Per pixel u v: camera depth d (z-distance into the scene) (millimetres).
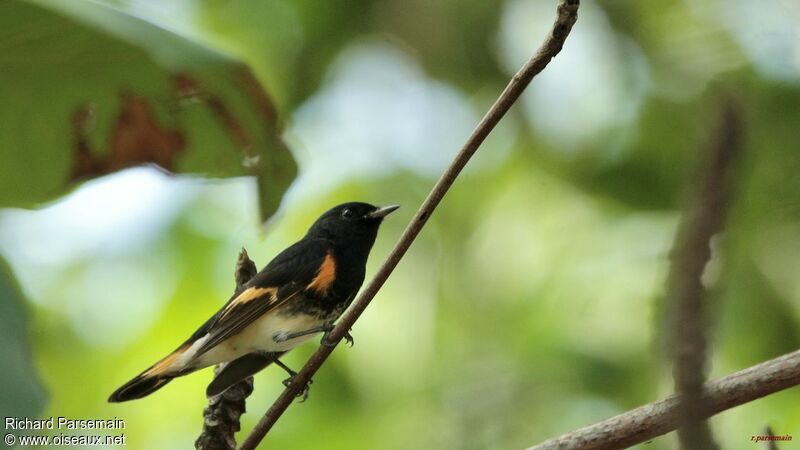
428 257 12141
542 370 10680
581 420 10312
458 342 11328
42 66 5676
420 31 12047
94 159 6320
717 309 2334
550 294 11055
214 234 11930
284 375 11094
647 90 11812
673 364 2334
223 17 12227
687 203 2178
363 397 11117
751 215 9789
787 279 9742
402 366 11266
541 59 4789
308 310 7543
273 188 6574
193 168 6441
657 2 11844
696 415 2375
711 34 11523
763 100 10422
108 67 5777
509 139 12734
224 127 6289
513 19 11945
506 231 11859
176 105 6117
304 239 7984
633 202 11430
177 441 11141
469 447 10414
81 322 11664
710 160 2141
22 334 2855
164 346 11539
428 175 12945
